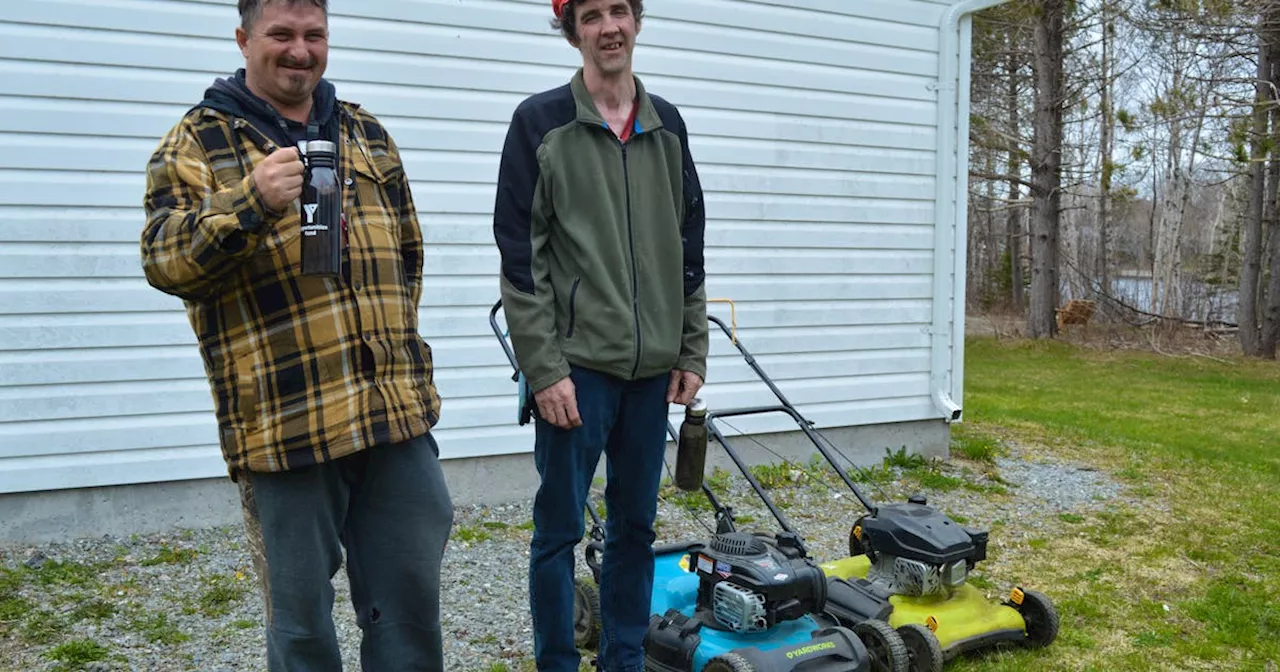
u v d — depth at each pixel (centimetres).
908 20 750
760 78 695
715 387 698
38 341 523
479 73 609
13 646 403
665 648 360
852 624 388
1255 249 1861
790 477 702
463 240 612
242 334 234
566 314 297
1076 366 1689
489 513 609
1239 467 836
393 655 257
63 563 500
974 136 2025
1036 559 561
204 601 458
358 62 578
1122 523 637
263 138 235
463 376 617
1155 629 456
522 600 468
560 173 288
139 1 531
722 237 692
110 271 536
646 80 659
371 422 240
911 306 771
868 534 422
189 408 557
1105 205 2711
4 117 509
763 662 332
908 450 779
